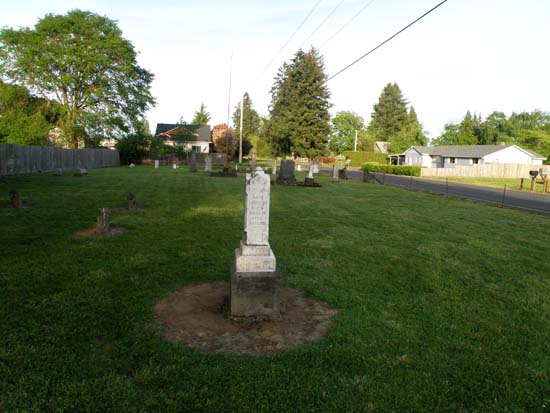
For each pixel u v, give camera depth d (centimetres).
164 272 650
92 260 703
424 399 346
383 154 7269
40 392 336
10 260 685
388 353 420
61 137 4228
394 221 1221
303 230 1038
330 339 445
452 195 2202
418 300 574
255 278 487
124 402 327
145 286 586
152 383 354
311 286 611
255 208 496
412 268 727
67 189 1819
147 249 788
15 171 2702
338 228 1077
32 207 1270
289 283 623
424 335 463
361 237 972
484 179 4353
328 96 6619
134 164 4812
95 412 316
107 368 374
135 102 4675
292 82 6625
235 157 7038
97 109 4288
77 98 4247
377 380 371
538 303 580
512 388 368
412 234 1030
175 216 1177
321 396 345
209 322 479
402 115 10244
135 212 1226
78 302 521
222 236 923
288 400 338
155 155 4962
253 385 356
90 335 435
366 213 1370
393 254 821
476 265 762
